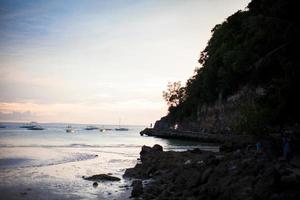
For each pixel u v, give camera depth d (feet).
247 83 239.50
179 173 73.10
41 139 302.25
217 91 307.99
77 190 71.87
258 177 44.78
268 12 122.42
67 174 95.40
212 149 191.83
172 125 450.30
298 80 102.06
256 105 130.00
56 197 64.59
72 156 148.77
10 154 144.05
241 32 281.74
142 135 483.51
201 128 341.41
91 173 98.99
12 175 88.89
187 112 406.00
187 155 115.65
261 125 118.93
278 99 107.65
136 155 164.66
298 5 107.65
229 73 253.24
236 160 57.11
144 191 65.10
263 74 148.05
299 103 103.09
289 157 76.95
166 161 103.45
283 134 99.66
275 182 41.29
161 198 55.16
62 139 316.81
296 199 38.34
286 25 110.52
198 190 54.13
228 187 46.80
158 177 86.07
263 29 122.01
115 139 351.25
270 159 58.54
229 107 276.62
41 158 133.69
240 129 134.00
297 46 108.68
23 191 69.26
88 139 338.13
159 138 386.11
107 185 78.43
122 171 105.19
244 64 148.77
